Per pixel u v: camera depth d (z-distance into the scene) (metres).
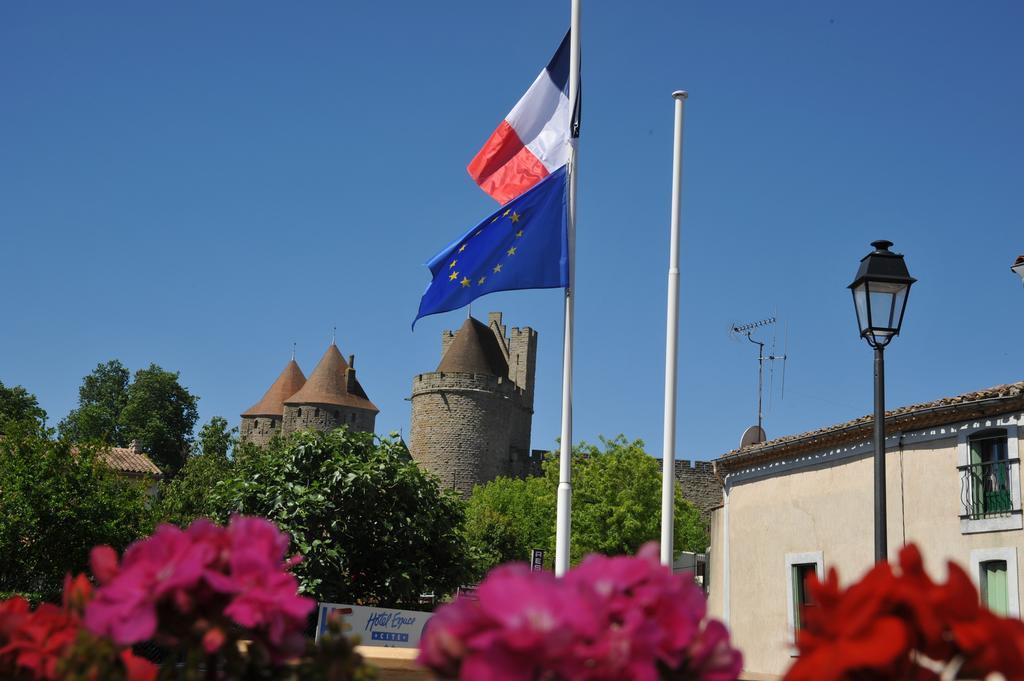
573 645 1.99
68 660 2.38
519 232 13.01
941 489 18.98
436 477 20.16
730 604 24.08
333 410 115.12
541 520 78.38
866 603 2.04
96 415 88.19
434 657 2.05
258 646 2.44
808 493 22.08
